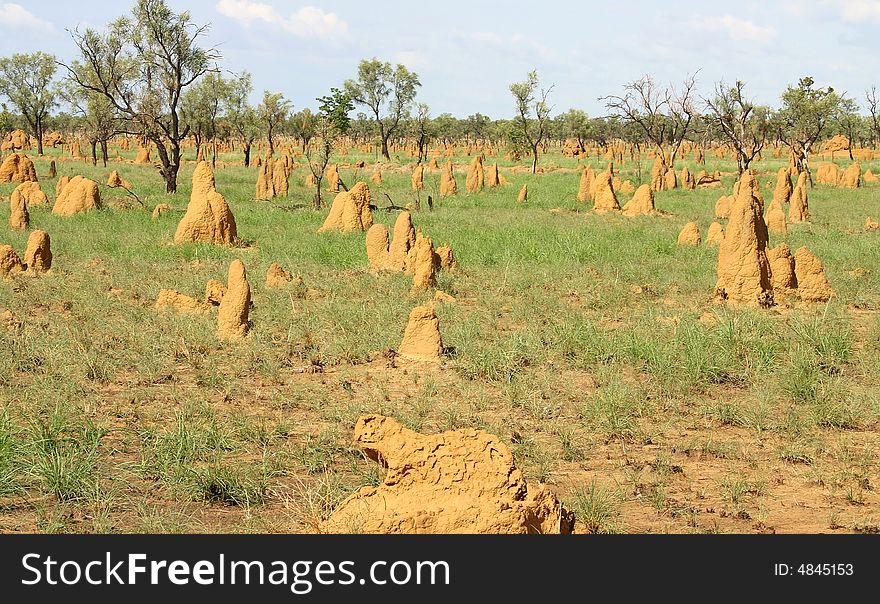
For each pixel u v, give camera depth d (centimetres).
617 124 11369
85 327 1387
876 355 1266
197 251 2289
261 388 1123
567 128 10650
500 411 1043
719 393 1126
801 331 1343
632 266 2108
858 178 5316
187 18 4128
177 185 4547
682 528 716
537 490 633
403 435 632
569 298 1786
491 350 1257
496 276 1981
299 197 4191
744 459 896
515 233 2723
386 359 1268
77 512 732
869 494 802
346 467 845
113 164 6450
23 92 7581
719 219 3378
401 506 619
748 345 1285
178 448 845
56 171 5275
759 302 1639
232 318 1350
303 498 741
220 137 7312
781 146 10269
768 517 747
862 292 1788
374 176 5141
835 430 989
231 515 739
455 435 630
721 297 1669
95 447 838
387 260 2092
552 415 1023
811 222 3328
